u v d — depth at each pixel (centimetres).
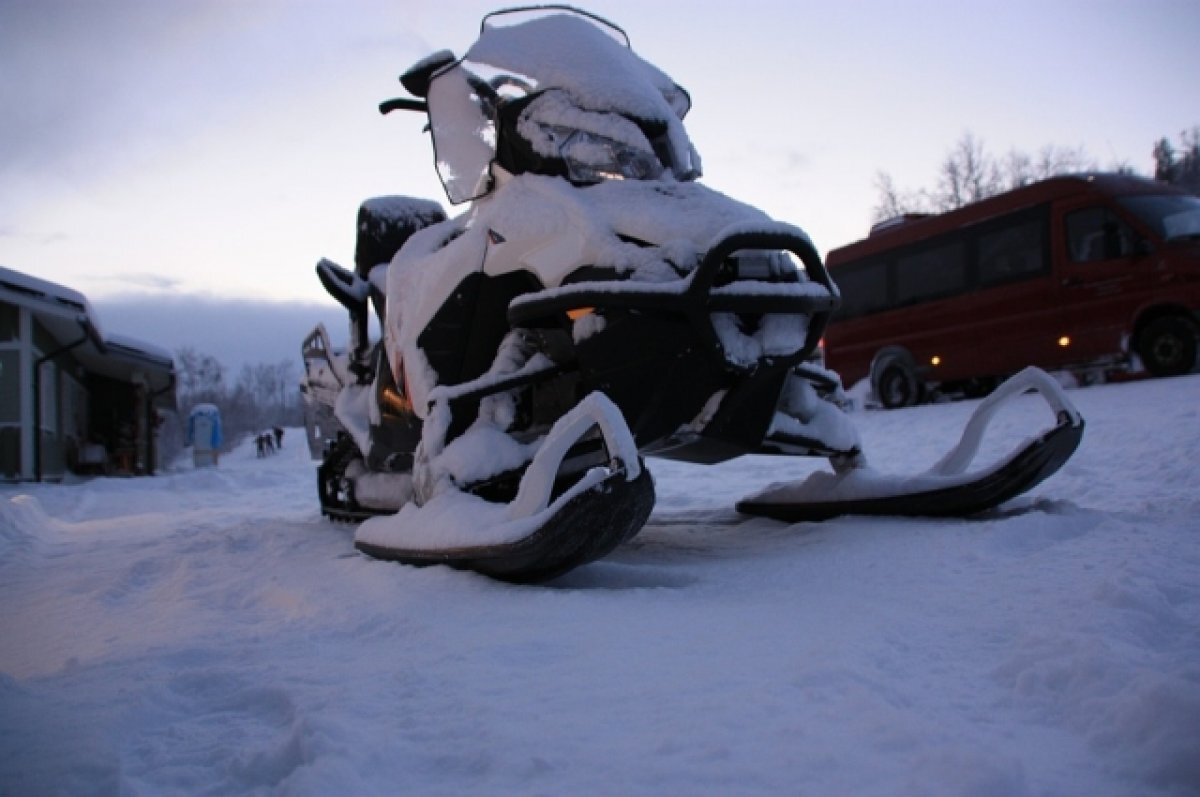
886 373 1767
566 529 360
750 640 288
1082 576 340
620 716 226
